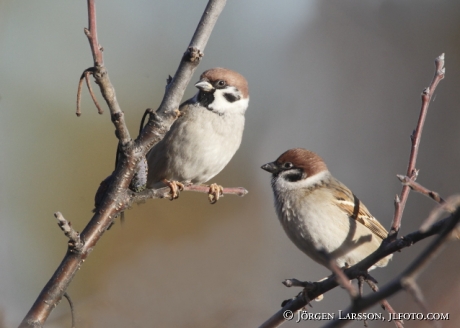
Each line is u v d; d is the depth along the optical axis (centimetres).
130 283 1030
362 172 1472
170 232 1284
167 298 960
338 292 1196
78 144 1463
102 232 421
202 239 1307
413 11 1609
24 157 1408
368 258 454
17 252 1183
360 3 1691
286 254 1296
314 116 1614
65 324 493
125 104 1664
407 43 1588
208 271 1159
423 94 481
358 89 1584
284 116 1627
